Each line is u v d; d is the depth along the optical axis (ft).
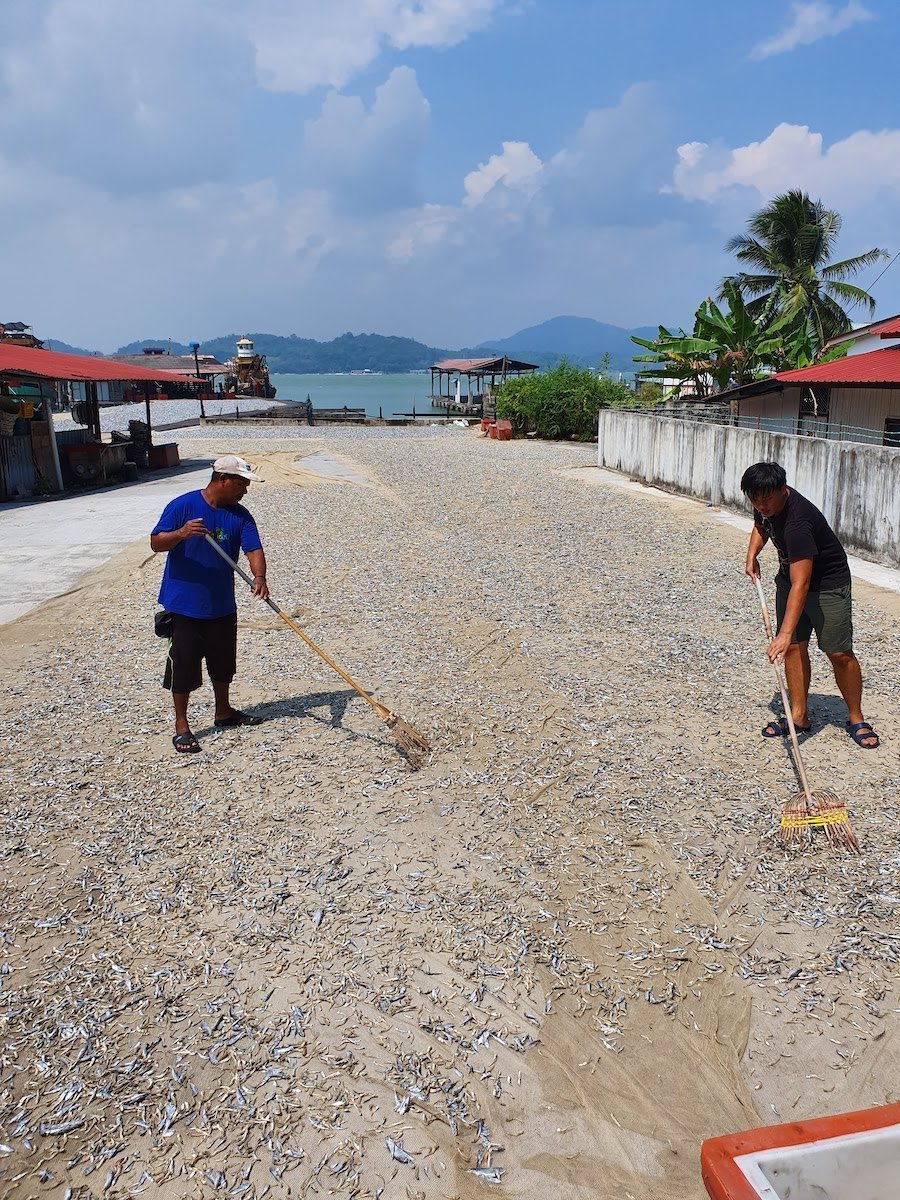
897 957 12.06
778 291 122.11
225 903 13.60
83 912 13.50
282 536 45.37
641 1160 9.25
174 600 18.62
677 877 14.06
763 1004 11.38
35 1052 10.74
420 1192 8.90
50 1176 9.12
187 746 18.99
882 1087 10.08
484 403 162.91
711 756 18.29
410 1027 11.03
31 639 28.12
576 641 26.45
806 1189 6.58
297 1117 9.76
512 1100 9.98
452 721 20.33
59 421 132.87
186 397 199.82
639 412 79.46
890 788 16.65
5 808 16.74
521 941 12.59
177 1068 10.44
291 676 23.86
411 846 15.08
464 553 40.29
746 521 48.03
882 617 28.45
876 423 59.93
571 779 17.35
